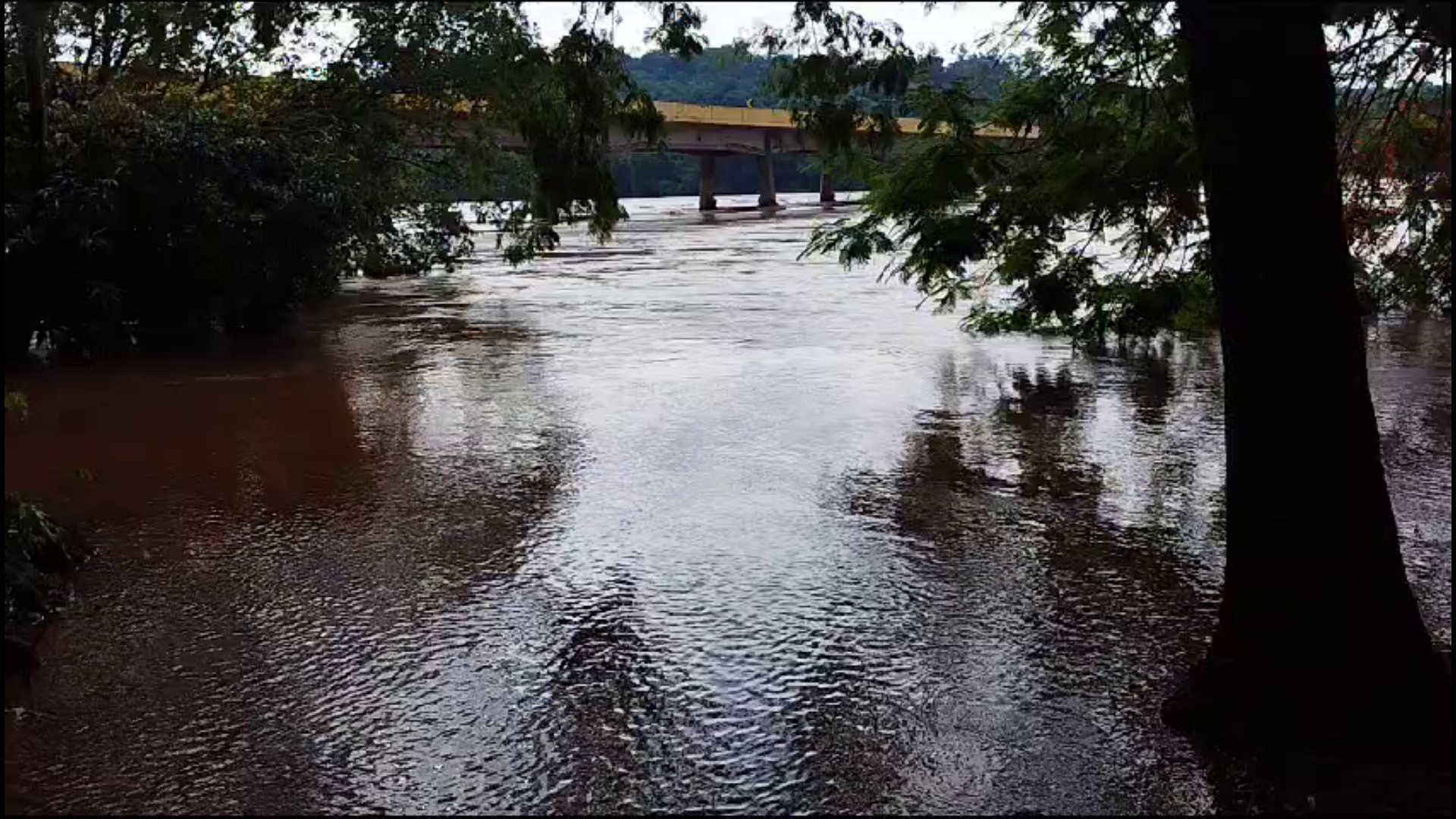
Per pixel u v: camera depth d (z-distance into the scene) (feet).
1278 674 14.74
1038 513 24.72
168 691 17.20
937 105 33.06
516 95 25.88
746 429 32.32
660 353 45.42
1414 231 34.09
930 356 44.06
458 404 36.60
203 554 23.02
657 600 20.20
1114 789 14.05
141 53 44.62
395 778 14.69
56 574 21.56
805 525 24.08
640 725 15.89
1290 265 14.39
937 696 16.55
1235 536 15.20
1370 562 14.64
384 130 54.95
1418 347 43.11
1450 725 14.44
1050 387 37.83
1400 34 23.16
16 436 33.12
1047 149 33.37
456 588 21.01
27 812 14.02
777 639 18.49
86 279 44.62
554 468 28.68
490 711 16.38
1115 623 18.98
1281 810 13.44
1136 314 37.52
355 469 29.09
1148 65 31.30
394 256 69.87
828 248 37.83
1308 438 14.52
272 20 26.20
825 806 13.85
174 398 38.32
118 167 43.78
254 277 49.01
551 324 55.06
